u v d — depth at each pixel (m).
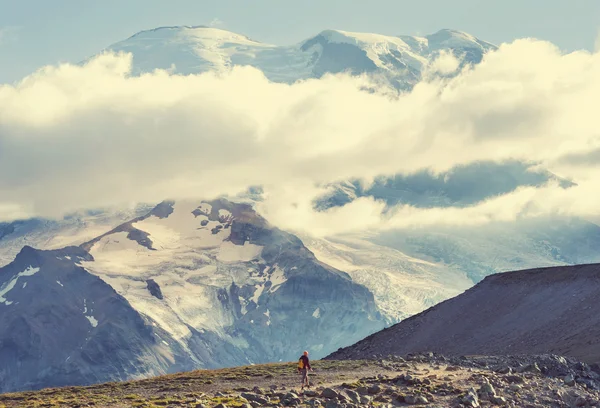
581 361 114.12
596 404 81.69
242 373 116.62
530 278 171.50
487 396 80.81
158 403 81.38
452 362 117.19
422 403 78.19
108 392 100.38
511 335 150.38
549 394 84.94
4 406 85.06
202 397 84.81
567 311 148.50
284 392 85.31
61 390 104.44
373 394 83.94
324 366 121.94
